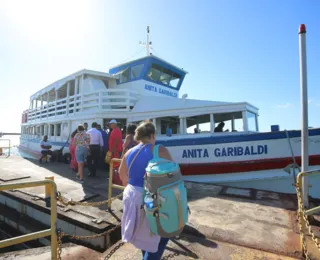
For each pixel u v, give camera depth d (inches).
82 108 433.1
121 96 397.1
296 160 229.9
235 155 260.2
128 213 83.8
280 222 164.1
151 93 457.7
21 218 216.2
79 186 267.1
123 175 95.3
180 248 130.9
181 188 79.5
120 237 160.2
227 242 137.6
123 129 366.9
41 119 604.1
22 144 774.5
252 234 146.5
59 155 468.8
